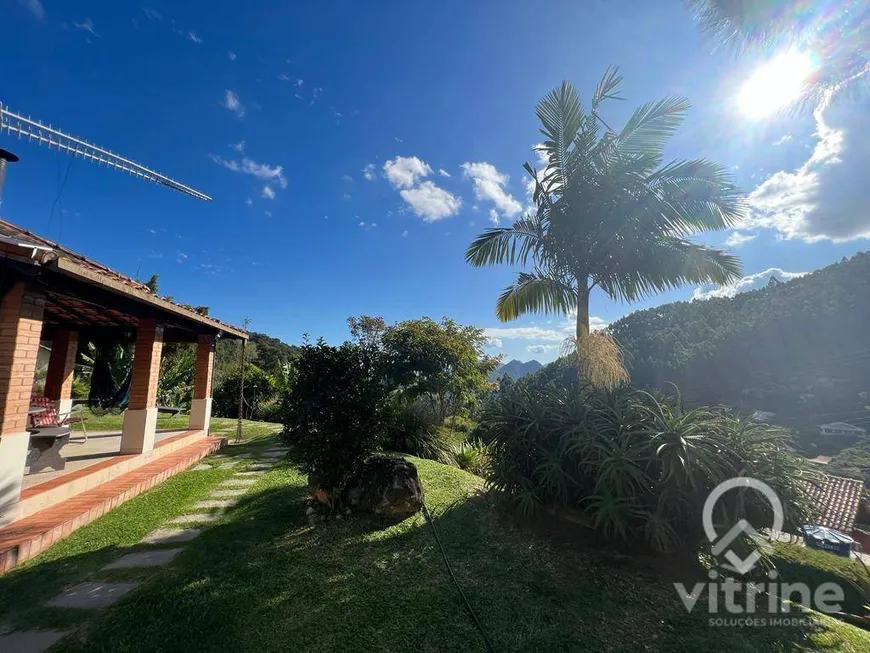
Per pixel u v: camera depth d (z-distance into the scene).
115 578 3.48
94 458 6.48
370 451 5.18
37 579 3.44
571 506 4.20
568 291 6.96
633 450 3.60
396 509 4.95
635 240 6.38
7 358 4.15
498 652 2.60
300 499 5.62
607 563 3.84
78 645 2.58
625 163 6.35
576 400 4.51
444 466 7.82
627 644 2.73
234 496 5.78
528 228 7.16
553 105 6.63
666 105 6.05
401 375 10.16
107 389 12.36
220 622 2.84
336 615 2.96
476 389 11.85
